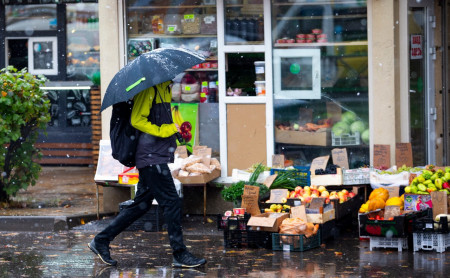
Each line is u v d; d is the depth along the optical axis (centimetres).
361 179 1733
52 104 2908
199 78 1936
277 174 1770
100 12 1938
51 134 2908
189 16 1936
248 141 1903
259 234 1532
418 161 1941
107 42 1939
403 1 1812
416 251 1477
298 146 1895
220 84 1906
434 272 1304
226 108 1908
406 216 1492
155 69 1334
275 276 1298
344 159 1814
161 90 1369
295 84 1889
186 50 1415
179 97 1944
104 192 1955
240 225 1543
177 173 1819
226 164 1909
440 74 1994
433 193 1544
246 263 1405
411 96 1908
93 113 2758
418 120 1936
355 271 1323
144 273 1345
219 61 1906
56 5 2902
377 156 1788
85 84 2886
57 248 1570
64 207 1989
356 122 1856
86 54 2891
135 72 1333
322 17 1869
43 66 2927
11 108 1903
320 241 1551
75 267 1399
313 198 1581
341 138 1866
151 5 1947
